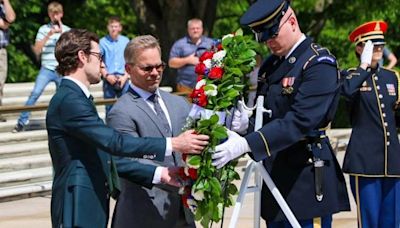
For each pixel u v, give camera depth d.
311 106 5.59
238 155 5.48
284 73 5.79
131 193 5.78
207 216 5.54
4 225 9.59
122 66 13.63
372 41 7.49
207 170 5.43
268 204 5.93
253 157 5.50
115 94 13.63
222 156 5.43
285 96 5.75
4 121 13.89
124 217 5.80
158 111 5.86
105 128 5.24
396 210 7.48
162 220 5.77
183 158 5.51
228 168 5.61
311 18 22.69
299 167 5.88
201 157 5.43
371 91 7.51
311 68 5.66
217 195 5.45
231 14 26.31
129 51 5.80
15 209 10.46
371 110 7.50
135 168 5.59
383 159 7.45
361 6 21.98
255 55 5.68
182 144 5.38
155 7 20.27
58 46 5.32
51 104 5.29
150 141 5.35
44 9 25.11
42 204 10.76
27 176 11.59
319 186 5.86
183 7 19.97
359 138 7.53
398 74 7.62
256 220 5.89
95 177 5.29
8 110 10.39
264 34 5.74
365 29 7.52
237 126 5.71
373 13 21.75
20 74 25.38
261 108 5.71
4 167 11.91
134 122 5.75
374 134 7.48
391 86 7.54
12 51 24.78
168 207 5.79
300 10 22.73
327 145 5.97
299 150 5.89
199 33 13.59
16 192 11.02
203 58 5.70
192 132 5.43
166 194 5.79
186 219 5.85
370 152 7.46
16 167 12.01
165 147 5.37
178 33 20.05
